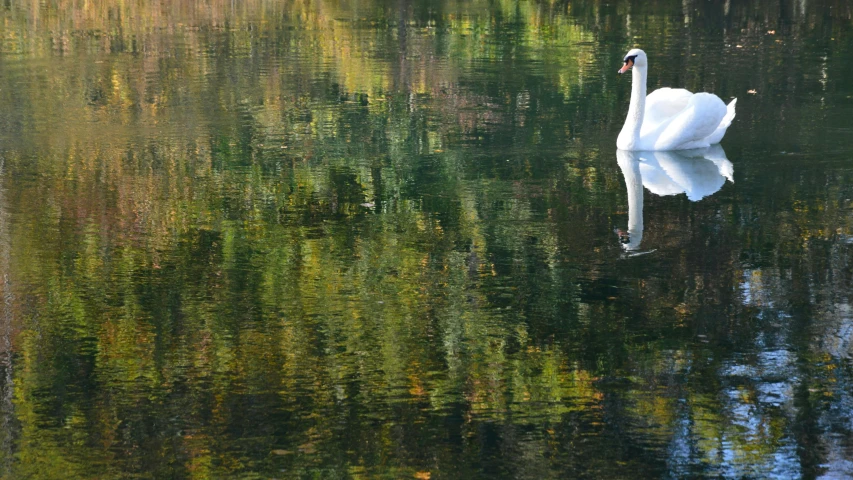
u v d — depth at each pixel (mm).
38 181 13523
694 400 7953
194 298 9859
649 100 15844
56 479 6941
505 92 19000
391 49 23234
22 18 27719
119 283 10211
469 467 7074
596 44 24031
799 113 17391
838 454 7211
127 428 7551
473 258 10883
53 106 17703
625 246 11219
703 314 9492
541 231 11734
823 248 11102
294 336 9000
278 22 27328
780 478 6945
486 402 7910
